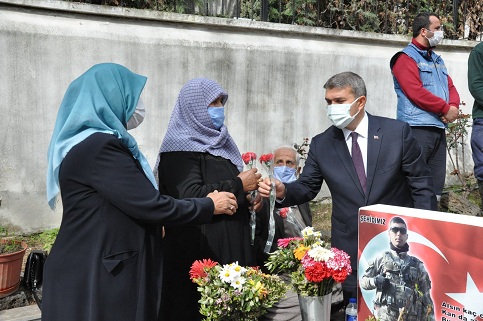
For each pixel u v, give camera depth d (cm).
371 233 206
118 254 207
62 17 482
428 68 468
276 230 338
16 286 379
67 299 205
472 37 740
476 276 174
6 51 460
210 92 281
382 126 271
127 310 208
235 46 558
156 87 522
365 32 627
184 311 269
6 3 459
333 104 267
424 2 700
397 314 199
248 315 210
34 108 477
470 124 710
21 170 478
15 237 477
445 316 184
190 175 267
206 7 555
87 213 207
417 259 191
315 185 292
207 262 218
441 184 492
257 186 275
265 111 583
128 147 217
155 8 551
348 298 270
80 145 206
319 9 619
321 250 210
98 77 215
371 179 264
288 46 588
